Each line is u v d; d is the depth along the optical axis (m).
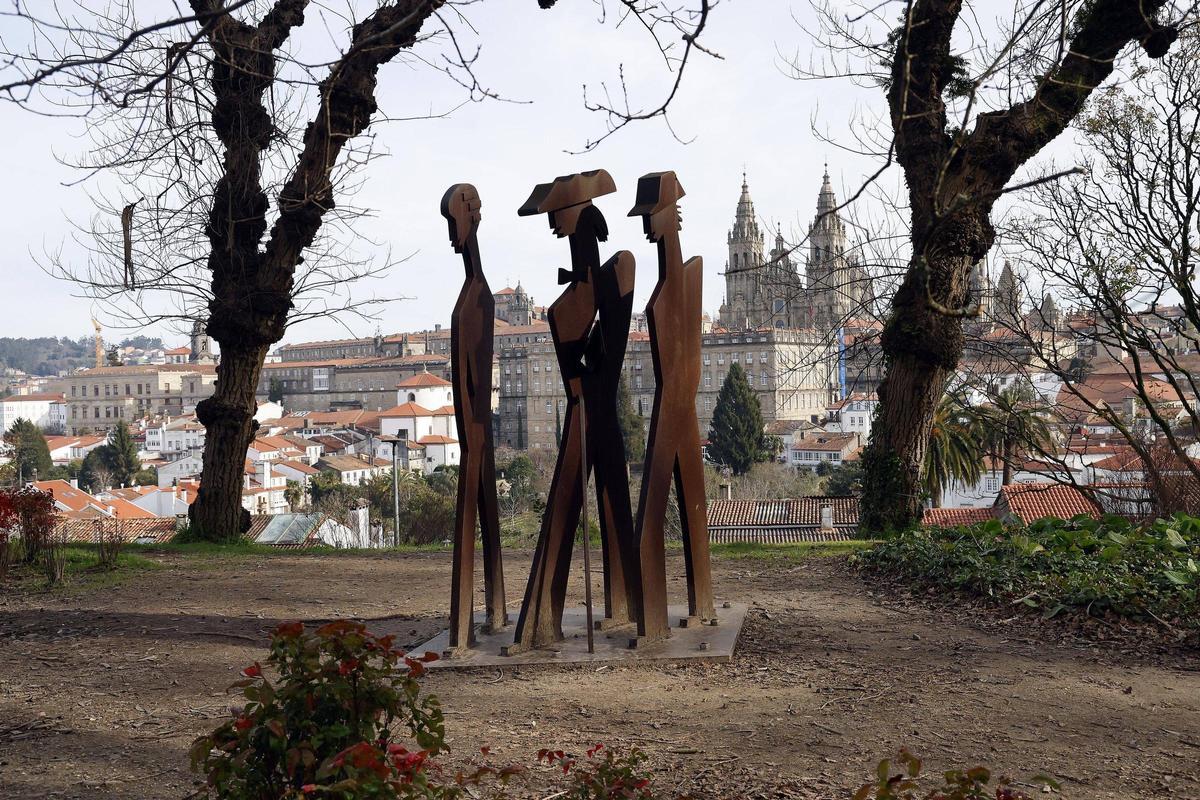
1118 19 12.77
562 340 7.71
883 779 3.27
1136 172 12.77
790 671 7.23
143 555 14.71
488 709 6.43
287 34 15.35
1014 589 9.46
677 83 4.36
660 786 5.06
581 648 7.80
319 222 15.89
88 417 185.88
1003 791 3.41
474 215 7.96
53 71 3.43
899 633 8.41
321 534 39.88
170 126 7.91
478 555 14.56
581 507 8.09
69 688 7.18
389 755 3.55
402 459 114.69
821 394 129.00
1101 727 5.93
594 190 7.81
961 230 13.62
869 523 15.46
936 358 14.62
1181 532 11.75
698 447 8.43
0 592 11.31
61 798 5.10
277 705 3.47
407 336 182.88
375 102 15.25
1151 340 13.16
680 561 13.02
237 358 16.33
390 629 9.00
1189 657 7.42
